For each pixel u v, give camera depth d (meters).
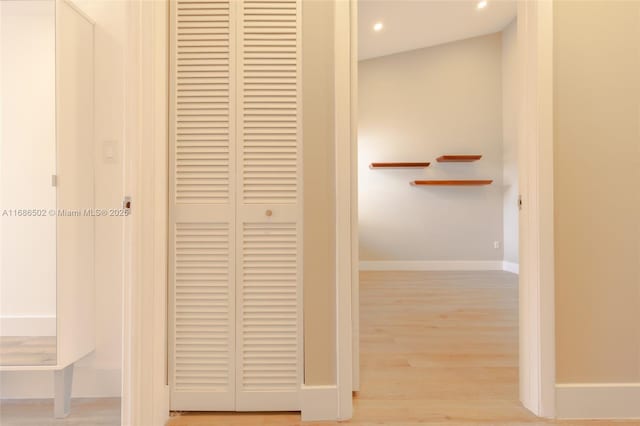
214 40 1.70
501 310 3.35
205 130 1.70
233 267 1.69
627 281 1.66
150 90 1.58
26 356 1.71
